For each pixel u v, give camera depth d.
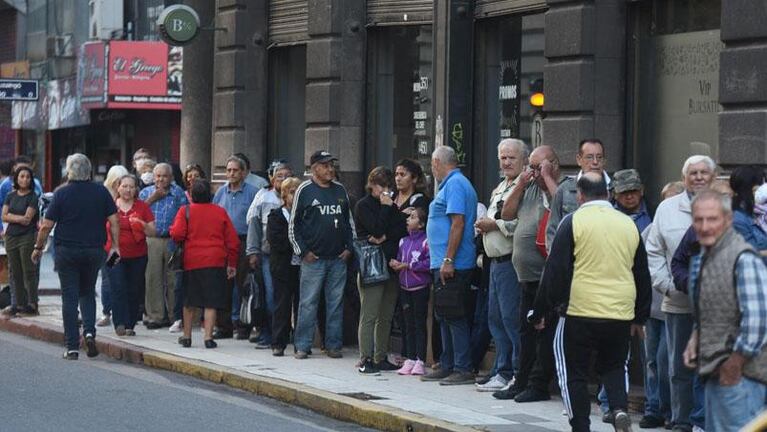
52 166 35.31
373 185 13.63
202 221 15.45
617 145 13.86
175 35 19.25
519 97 15.34
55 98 33.72
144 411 11.90
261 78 19.62
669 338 10.52
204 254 15.42
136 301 16.47
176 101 28.91
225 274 15.54
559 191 11.20
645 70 13.73
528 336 11.98
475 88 15.91
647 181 13.67
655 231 10.51
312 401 12.24
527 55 15.23
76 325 15.30
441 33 15.86
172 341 16.06
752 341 7.69
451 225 12.70
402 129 17.36
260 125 19.69
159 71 28.86
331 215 14.44
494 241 12.27
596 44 13.86
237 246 15.64
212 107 20.98
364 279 13.48
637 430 10.98
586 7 13.84
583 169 11.27
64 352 15.85
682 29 13.29
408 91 17.27
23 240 18.38
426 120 16.94
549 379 12.00
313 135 18.20
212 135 20.81
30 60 36.06
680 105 13.29
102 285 17.69
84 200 15.09
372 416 11.45
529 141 15.20
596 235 9.73
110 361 15.24
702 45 13.04
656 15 13.62
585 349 9.85
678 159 13.32
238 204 16.55
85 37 31.89
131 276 16.42
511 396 12.10
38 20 35.53
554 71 14.20
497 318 12.48
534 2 14.88
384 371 13.77
